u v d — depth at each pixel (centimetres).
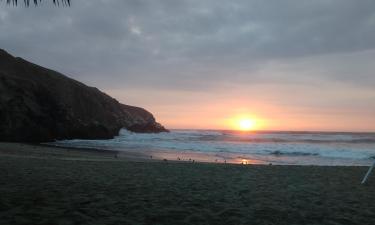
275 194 968
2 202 717
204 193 945
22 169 1294
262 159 2994
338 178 1352
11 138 4456
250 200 873
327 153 3456
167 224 627
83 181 1064
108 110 7238
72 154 2705
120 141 5197
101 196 840
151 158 2698
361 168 1750
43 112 5088
